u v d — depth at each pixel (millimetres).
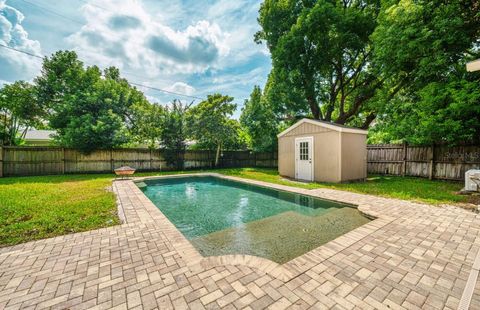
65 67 12445
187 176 10688
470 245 2654
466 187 5488
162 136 13242
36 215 3887
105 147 11312
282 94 12664
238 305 1657
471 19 6180
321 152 8070
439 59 6316
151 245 2744
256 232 3639
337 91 13477
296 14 12055
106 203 4723
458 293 1773
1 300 1728
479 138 6902
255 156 16578
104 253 2535
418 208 4297
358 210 4438
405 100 8625
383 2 8695
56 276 2068
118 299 1740
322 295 1771
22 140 14516
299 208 5238
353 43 10734
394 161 9602
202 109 14180
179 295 1781
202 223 4273
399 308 1615
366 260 2332
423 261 2293
